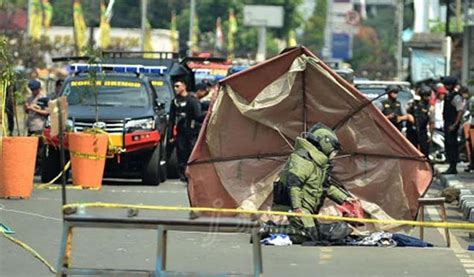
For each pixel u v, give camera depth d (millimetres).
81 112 67938
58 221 49250
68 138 64438
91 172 64375
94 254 40438
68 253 28203
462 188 67188
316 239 43250
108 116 67812
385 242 43844
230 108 47375
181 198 61125
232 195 47312
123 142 67688
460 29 125250
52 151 67250
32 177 58125
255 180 47688
